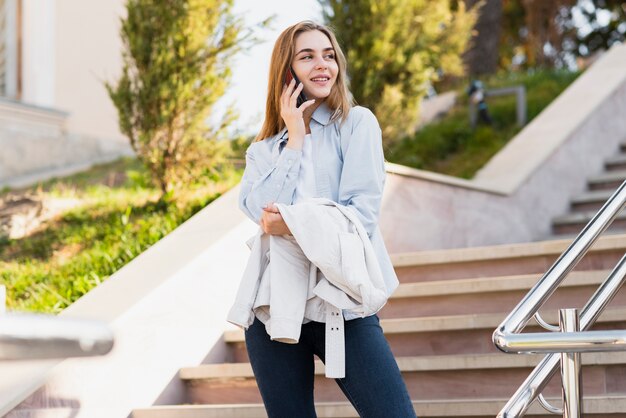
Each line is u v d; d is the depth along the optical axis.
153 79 5.62
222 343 4.24
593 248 4.57
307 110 2.54
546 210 6.85
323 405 3.45
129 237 5.48
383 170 2.46
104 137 9.45
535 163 6.81
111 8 10.42
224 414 3.55
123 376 3.64
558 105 7.91
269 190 2.42
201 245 4.32
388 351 2.29
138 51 5.66
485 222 6.23
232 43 5.71
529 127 7.59
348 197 2.40
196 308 4.12
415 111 7.32
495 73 12.06
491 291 4.20
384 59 7.05
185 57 5.64
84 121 10.06
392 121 7.09
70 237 5.71
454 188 6.00
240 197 2.59
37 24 9.79
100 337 0.84
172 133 5.70
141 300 3.82
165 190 5.85
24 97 9.77
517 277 4.14
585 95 7.93
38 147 8.82
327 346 2.26
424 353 3.94
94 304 3.85
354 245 2.25
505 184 6.57
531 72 11.19
